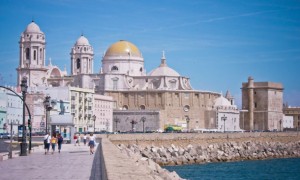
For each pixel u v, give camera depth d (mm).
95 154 81938
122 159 38500
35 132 190750
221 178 116688
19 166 57312
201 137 188875
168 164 154500
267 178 121062
